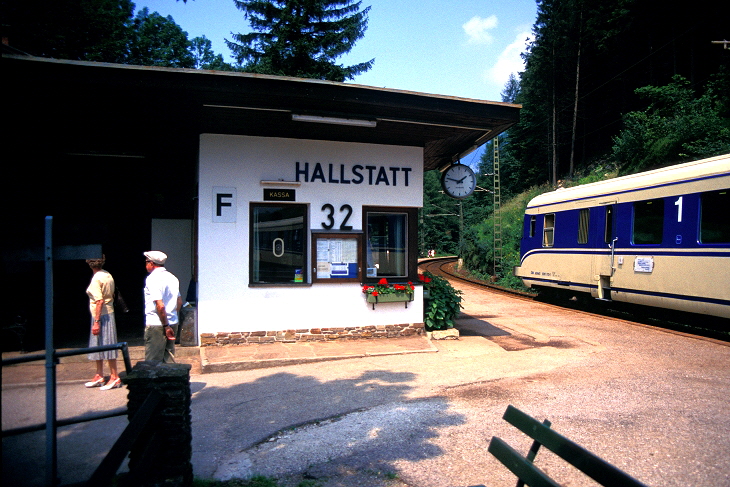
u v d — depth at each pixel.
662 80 34.88
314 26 26.88
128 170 11.09
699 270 9.79
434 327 9.79
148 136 8.77
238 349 8.36
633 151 27.31
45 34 17.98
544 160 49.47
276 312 8.79
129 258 11.70
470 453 4.39
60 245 10.20
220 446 4.62
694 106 22.86
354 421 5.24
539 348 8.84
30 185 8.59
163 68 6.68
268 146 8.86
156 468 3.36
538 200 16.09
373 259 9.50
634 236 11.54
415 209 9.72
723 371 7.15
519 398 5.92
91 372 6.65
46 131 8.34
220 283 8.59
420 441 4.67
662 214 10.75
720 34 29.66
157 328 6.06
